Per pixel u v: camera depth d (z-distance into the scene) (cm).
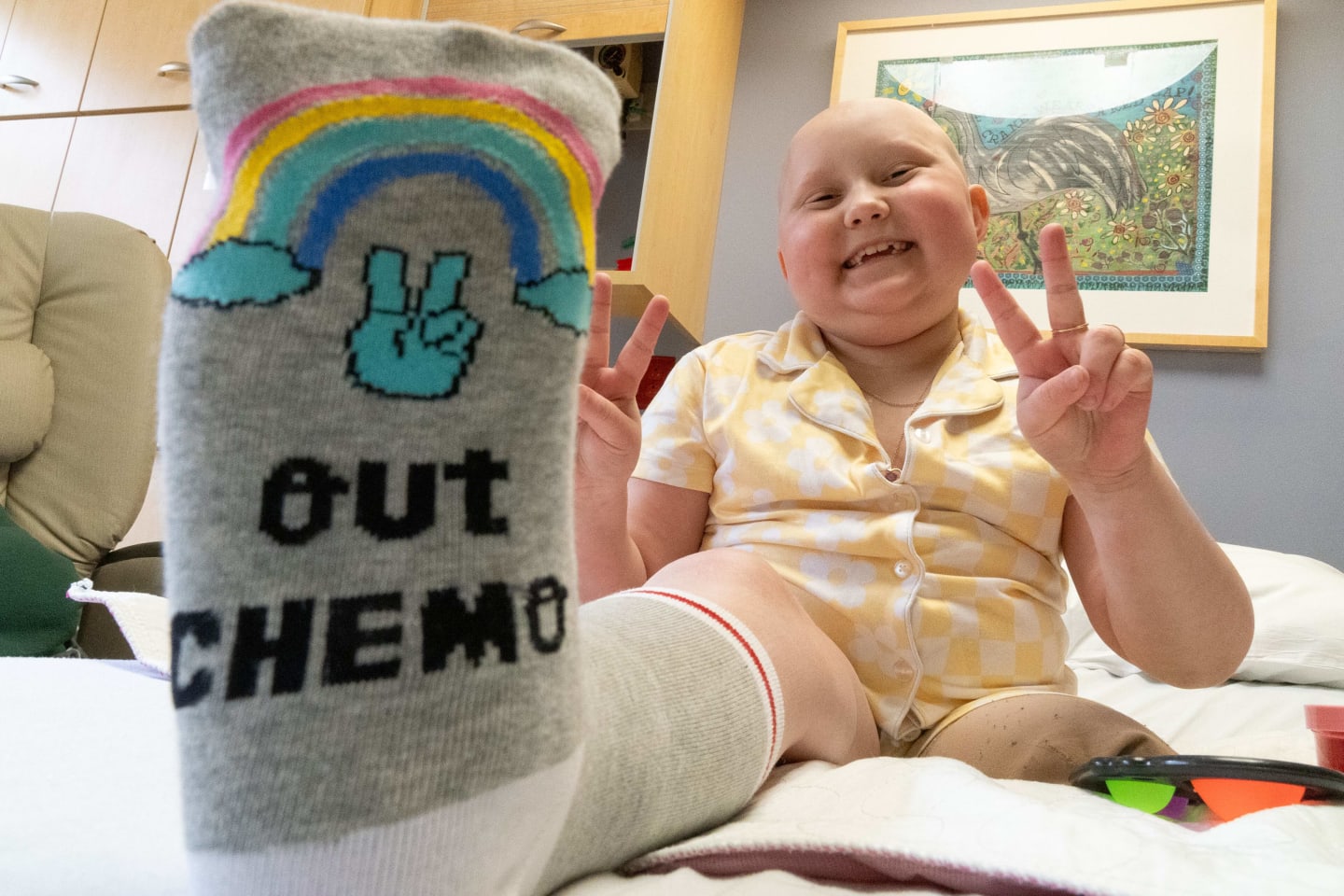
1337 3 180
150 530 183
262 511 31
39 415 134
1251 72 178
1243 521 162
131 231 148
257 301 32
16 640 105
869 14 207
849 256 85
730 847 41
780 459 78
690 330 191
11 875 36
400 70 35
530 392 35
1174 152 178
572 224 37
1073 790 54
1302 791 50
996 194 184
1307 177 174
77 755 50
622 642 45
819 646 58
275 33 34
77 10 228
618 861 41
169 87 214
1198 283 171
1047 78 188
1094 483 62
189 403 32
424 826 30
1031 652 71
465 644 32
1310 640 123
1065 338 60
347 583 31
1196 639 66
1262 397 166
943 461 73
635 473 86
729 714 46
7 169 223
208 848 29
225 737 30
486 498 33
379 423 32
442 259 34
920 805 45
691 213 190
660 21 182
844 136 88
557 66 39
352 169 33
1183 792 52
